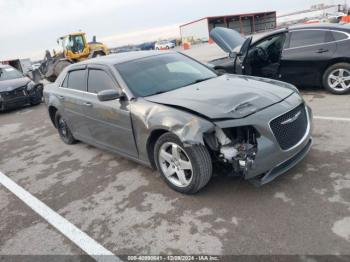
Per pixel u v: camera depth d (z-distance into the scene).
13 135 7.64
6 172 5.29
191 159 3.29
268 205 3.18
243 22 59.00
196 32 53.41
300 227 2.81
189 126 3.18
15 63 26.94
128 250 2.90
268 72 7.15
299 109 3.57
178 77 4.37
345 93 6.47
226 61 7.67
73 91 5.14
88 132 5.05
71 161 5.27
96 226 3.34
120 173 4.46
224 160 3.28
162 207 3.45
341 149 4.09
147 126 3.62
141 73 4.29
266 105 3.34
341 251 2.48
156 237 3.00
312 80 6.73
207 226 3.02
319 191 3.27
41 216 3.71
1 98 10.05
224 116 3.16
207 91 3.76
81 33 18.84
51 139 6.76
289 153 3.30
